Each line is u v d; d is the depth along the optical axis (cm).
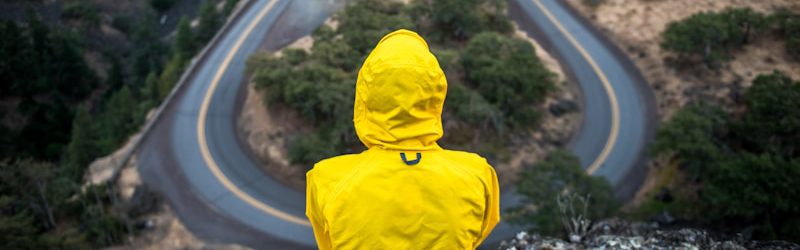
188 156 4259
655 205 3656
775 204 2936
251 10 6228
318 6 6097
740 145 3984
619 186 3900
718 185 3247
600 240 918
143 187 3878
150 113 5022
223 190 3944
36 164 3622
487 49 4638
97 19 10781
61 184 3762
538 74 4412
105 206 3788
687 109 4059
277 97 4344
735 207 3050
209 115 4678
